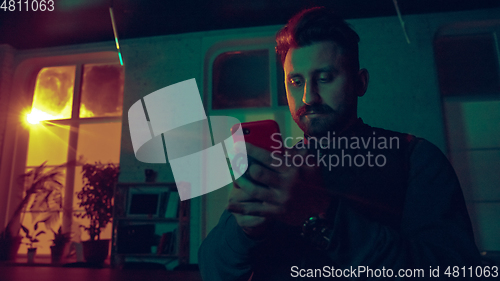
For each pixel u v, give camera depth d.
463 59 4.07
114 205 3.80
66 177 4.54
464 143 3.84
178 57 4.39
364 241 0.48
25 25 4.17
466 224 0.52
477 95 3.94
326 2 3.72
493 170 3.73
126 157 4.18
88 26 4.21
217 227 0.69
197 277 1.17
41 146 4.81
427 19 3.98
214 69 4.54
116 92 4.75
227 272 0.58
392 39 3.99
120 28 4.27
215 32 4.38
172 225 4.00
